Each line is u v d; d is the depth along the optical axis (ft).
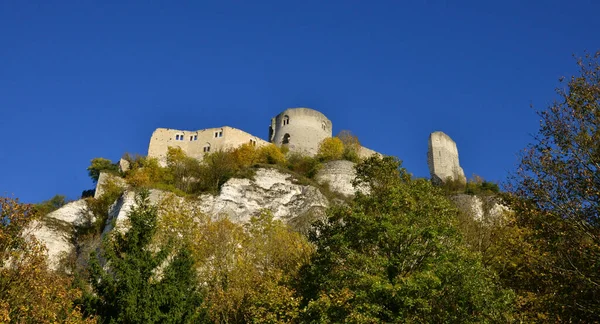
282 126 315.78
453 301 83.05
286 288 97.60
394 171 114.73
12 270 85.92
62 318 85.71
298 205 207.31
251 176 218.18
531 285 82.28
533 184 80.48
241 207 203.92
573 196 77.56
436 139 331.98
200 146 283.79
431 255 92.22
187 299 90.94
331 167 238.68
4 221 90.27
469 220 125.08
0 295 82.84
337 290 90.99
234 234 125.18
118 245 95.86
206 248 120.06
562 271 75.05
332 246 100.07
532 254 83.05
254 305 95.35
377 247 97.71
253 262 118.52
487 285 86.07
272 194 212.84
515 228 93.15
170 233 121.29
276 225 132.05
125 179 233.96
